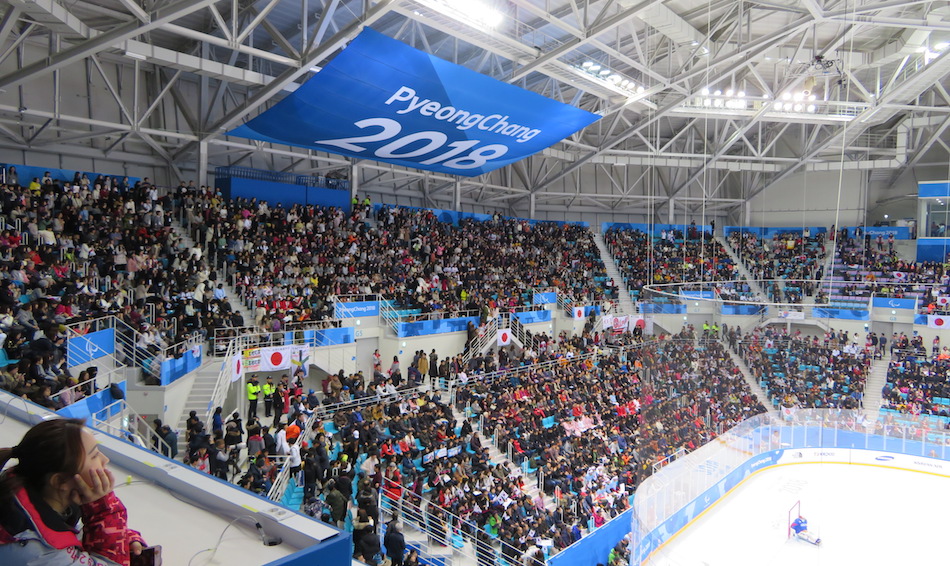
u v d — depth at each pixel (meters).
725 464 10.81
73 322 15.59
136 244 22.45
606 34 28.41
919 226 42.12
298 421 18.59
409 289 31.36
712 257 47.41
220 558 2.46
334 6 20.28
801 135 44.62
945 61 28.03
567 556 15.90
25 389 11.24
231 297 24.48
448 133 26.80
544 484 20.59
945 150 45.81
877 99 32.09
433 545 15.80
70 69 26.33
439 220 40.31
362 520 13.70
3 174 22.66
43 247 19.31
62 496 2.14
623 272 44.97
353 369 26.02
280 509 2.79
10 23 15.74
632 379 31.55
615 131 43.44
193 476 3.22
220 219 26.75
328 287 27.11
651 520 8.52
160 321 19.22
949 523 11.80
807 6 22.81
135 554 2.31
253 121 23.75
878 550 10.66
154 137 29.14
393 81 21.73
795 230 49.41
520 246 42.06
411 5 18.61
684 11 26.92
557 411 25.92
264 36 26.83
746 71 34.62
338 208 34.56
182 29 17.86
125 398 15.92
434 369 26.47
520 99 24.81
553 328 37.53
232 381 20.28
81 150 27.03
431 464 19.17
